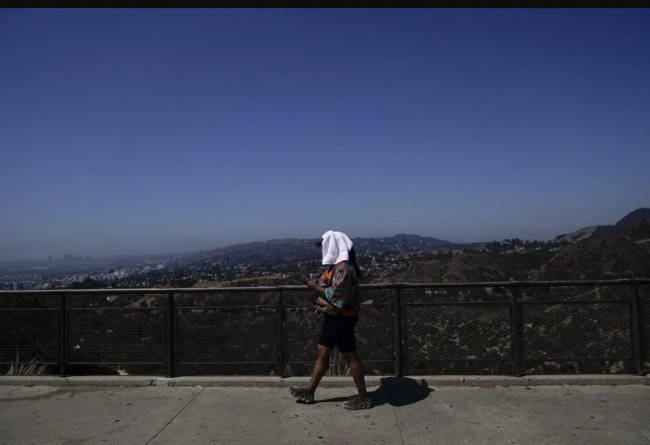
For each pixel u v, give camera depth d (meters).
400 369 6.27
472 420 4.93
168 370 6.48
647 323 6.18
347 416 5.09
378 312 6.36
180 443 4.50
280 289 6.42
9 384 6.31
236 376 6.35
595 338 6.20
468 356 6.28
